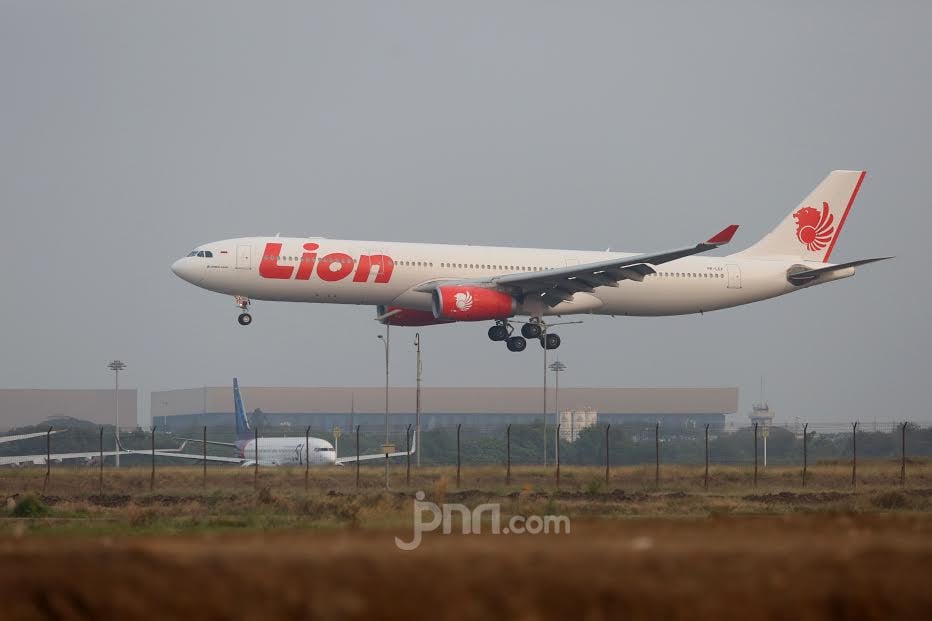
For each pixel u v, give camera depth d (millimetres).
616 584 52844
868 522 91938
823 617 49312
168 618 48656
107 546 74500
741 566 57688
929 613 49156
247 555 65250
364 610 49281
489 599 50938
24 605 49812
